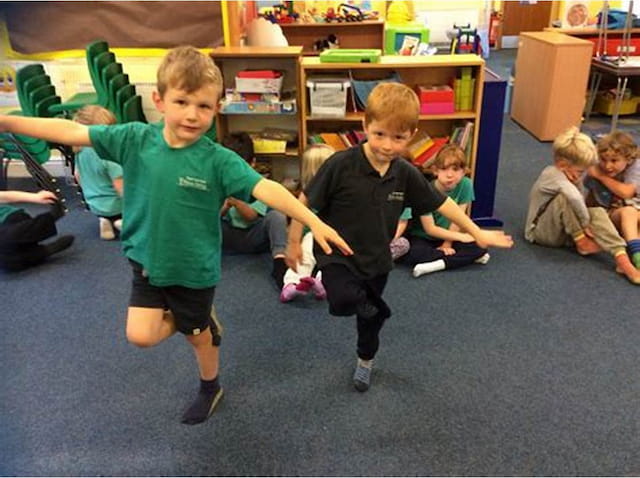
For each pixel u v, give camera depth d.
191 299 1.43
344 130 3.05
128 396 1.78
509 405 1.72
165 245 1.32
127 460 1.54
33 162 2.99
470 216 3.01
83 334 2.11
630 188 2.66
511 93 5.62
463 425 1.64
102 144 1.28
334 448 1.57
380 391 1.79
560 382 1.82
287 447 1.58
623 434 1.60
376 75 2.91
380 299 1.63
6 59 3.48
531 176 3.72
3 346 2.04
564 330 2.09
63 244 2.76
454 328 2.11
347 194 1.47
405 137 1.39
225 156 1.28
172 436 1.62
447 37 7.40
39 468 1.51
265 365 1.92
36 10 3.32
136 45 3.37
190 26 3.32
